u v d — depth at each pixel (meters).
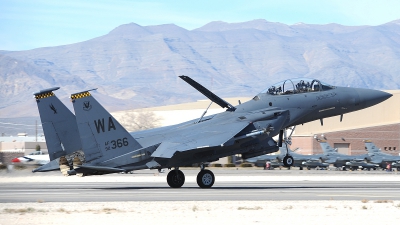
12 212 58.84
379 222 53.31
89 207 63.31
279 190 89.44
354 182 119.06
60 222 52.22
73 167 90.94
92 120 86.94
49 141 95.75
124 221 52.75
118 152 88.31
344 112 106.25
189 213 57.97
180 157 91.12
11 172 124.00
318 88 104.75
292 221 53.31
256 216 56.12
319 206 64.62
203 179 93.38
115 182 114.62
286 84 103.12
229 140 90.19
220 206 64.19
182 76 94.81
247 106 99.56
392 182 119.69
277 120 97.56
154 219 53.97
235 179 129.00
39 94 95.50
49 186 100.75
